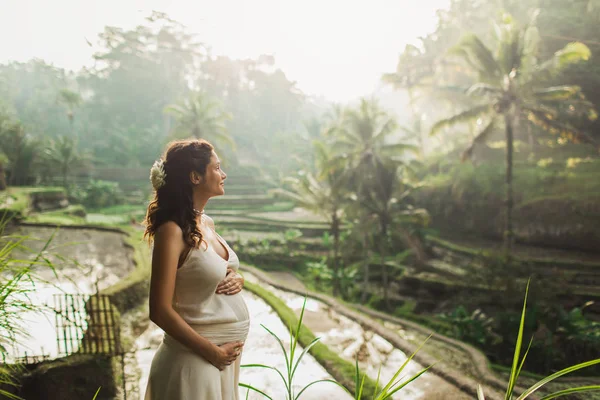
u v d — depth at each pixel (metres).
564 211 22.41
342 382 4.93
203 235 1.66
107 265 11.34
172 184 1.55
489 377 7.24
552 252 22.23
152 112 67.06
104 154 58.22
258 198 43.16
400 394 5.04
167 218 1.52
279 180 49.38
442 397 4.97
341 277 21.39
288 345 6.18
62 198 28.16
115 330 5.10
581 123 26.98
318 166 22.62
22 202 20.25
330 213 22.34
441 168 31.98
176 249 1.50
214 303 1.63
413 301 18.97
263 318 7.70
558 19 28.25
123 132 60.25
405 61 37.03
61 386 4.51
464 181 27.47
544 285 14.89
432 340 9.96
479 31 35.09
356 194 22.09
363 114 23.56
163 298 1.47
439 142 38.44
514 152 29.41
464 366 8.16
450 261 22.80
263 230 31.62
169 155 1.59
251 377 5.04
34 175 34.69
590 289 16.47
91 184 40.97
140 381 5.23
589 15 27.88
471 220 27.08
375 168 22.03
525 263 17.34
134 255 12.03
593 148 26.44
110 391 4.80
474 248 23.98
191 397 1.51
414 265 22.50
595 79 25.88
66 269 10.38
